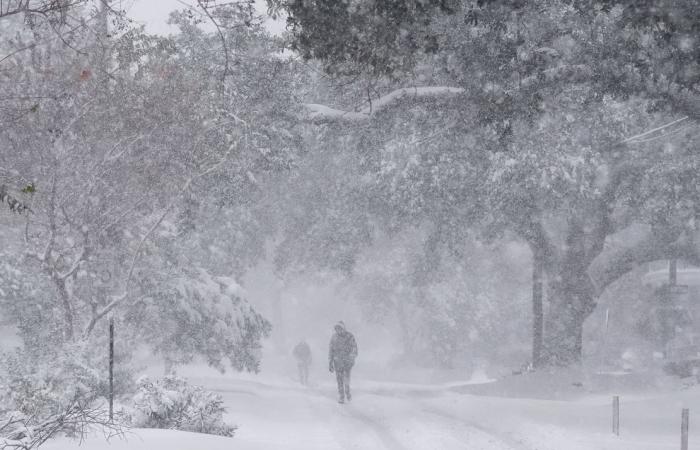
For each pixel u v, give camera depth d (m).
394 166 82.19
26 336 59.47
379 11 40.06
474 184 86.12
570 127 78.69
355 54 42.84
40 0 35.97
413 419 53.44
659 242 91.88
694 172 80.00
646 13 41.91
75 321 56.28
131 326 64.69
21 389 33.75
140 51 52.09
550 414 52.97
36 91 47.47
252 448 27.31
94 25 43.91
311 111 72.75
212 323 69.56
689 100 53.53
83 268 55.38
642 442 43.28
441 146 81.56
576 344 93.00
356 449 41.47
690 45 46.22
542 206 85.62
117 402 42.34
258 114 70.25
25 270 59.72
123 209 54.34
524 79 57.47
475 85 57.41
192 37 71.44
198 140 53.66
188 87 53.78
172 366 74.94
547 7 57.47
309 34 42.34
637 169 85.06
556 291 94.62
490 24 52.22
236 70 69.19
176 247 68.94
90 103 49.75
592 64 54.62
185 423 34.19
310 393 81.38
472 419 52.94
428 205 90.38
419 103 66.75
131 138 52.62
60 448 23.55
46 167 49.38
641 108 79.81
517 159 76.12
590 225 94.69
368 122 70.12
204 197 72.00
